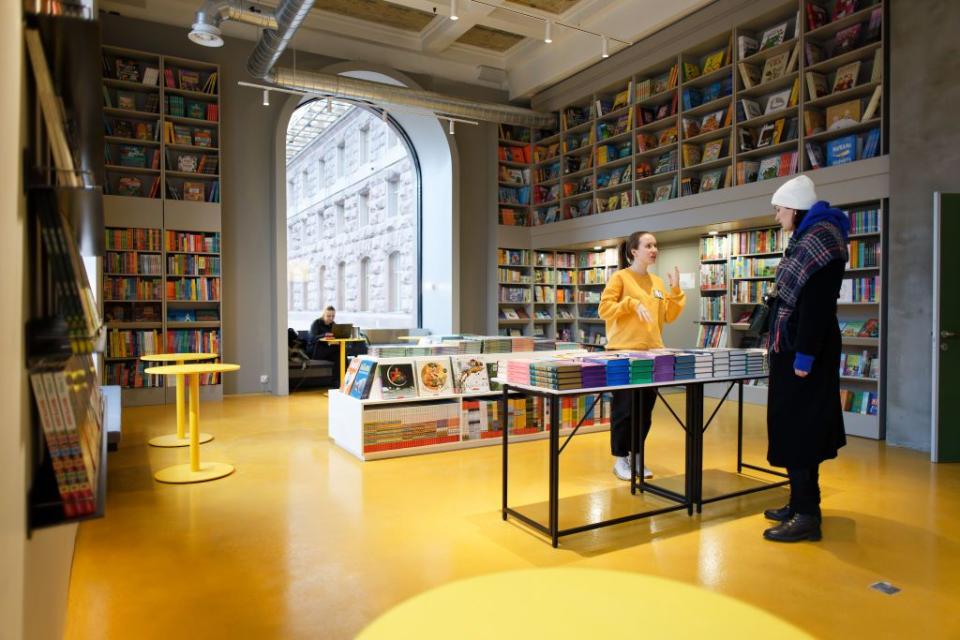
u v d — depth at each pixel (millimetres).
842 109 5973
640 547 3047
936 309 4750
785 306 3105
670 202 7594
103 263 6996
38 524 1275
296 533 3260
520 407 5453
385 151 13828
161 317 7723
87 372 1896
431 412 5043
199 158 8023
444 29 8633
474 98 10109
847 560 2879
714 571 2760
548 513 3545
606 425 5945
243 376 8422
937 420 4746
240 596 2551
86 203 1504
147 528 3334
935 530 3268
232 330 8352
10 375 1019
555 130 9977
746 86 6859
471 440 5223
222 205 8266
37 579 1344
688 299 8398
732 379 3686
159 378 7570
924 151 5137
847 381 6293
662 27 7676
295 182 21219
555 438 3057
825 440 3037
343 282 17156
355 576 2736
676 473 4422
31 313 1423
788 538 3094
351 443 4977
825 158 6227
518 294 10070
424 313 10633
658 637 717
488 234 10141
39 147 1595
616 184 8664
